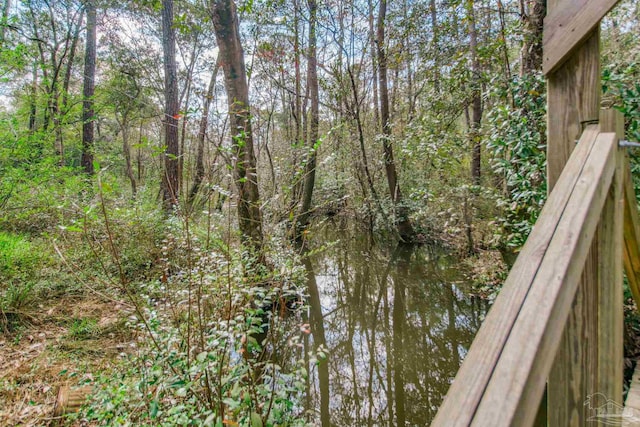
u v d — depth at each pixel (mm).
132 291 3436
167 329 1954
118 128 12648
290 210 3811
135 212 4520
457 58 4473
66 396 2182
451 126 5055
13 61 4562
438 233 7945
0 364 2629
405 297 5531
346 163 9086
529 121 2658
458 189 4961
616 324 868
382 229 9258
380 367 3709
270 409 1673
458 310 4805
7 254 3877
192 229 3201
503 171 3260
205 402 1670
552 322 542
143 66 10070
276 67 7836
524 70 3357
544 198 2471
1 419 2111
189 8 7883
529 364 492
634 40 3246
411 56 6297
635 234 1067
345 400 3197
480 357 521
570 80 945
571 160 842
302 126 10703
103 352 2875
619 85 2252
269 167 5043
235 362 1928
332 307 5324
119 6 8859
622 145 890
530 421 464
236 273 2578
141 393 1764
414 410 3027
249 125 3963
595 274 867
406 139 5180
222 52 4043
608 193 879
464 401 475
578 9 904
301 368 1777
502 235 3500
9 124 4590
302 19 7488
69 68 9469
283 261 3449
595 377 850
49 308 3443
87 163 8461
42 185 4828
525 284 602
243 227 3768
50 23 9102
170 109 7633
